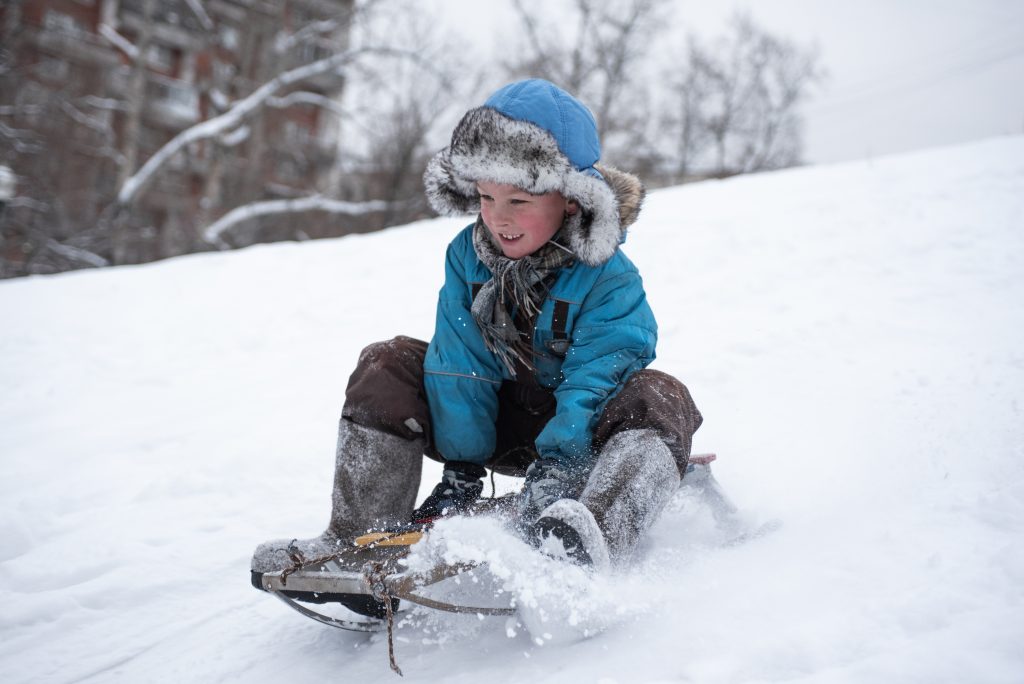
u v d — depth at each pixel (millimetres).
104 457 4051
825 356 4012
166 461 3924
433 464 3445
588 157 2145
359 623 2104
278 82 21516
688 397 2092
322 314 6766
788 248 6426
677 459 1958
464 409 2189
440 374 2191
